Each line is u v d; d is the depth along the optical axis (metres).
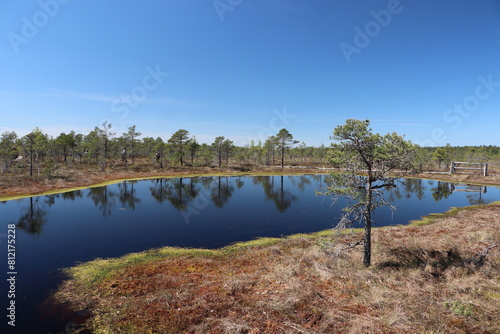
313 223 22.98
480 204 30.83
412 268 10.84
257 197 35.41
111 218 24.19
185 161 78.88
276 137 76.50
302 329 6.74
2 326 8.18
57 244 17.20
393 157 10.28
